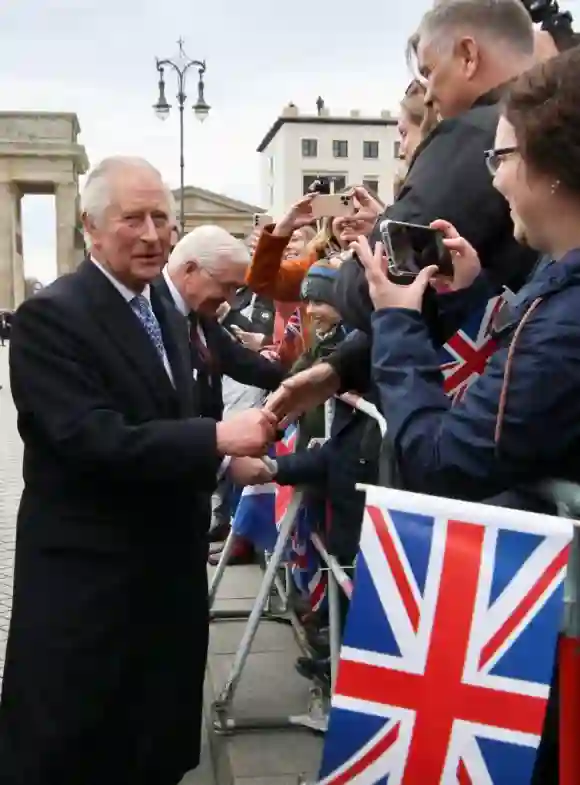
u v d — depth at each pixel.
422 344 1.65
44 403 2.21
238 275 3.54
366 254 1.74
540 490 1.48
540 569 1.40
